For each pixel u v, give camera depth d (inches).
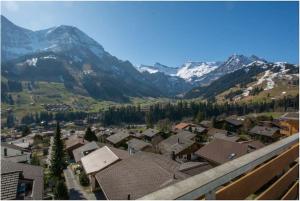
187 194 68.5
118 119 6097.4
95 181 1263.5
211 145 1611.7
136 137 2812.5
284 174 128.1
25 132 4069.9
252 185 99.2
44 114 6825.8
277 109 5300.2
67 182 1471.5
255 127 2893.7
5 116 6825.8
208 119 4712.1
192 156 1895.9
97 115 7086.6
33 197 932.6
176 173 849.5
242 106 5684.1
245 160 96.0
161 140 2527.1
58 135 1793.8
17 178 926.4
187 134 2578.7
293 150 145.2
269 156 110.9
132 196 735.7
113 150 1448.1
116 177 901.8
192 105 5723.4
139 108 6402.6
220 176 79.6
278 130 2596.0
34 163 1824.6
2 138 3907.5
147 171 878.4
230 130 3216.0
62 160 1752.0
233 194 87.4
